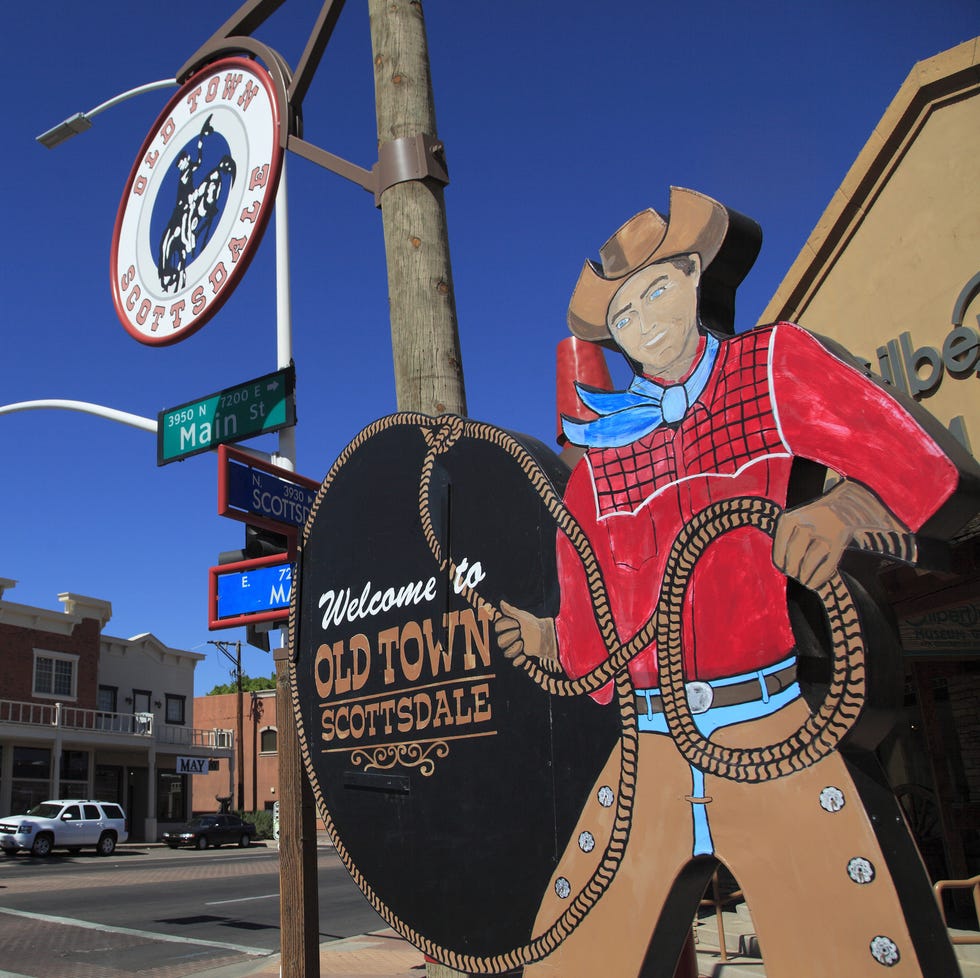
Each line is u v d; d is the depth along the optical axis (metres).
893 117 6.88
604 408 3.75
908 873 2.75
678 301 3.57
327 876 20.98
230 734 43.97
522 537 3.98
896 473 2.87
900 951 2.66
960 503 2.77
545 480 3.91
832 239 7.45
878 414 2.94
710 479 3.33
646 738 3.37
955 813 8.38
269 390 7.33
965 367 6.25
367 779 4.46
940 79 6.57
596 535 3.67
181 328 7.80
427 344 5.05
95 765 35.19
